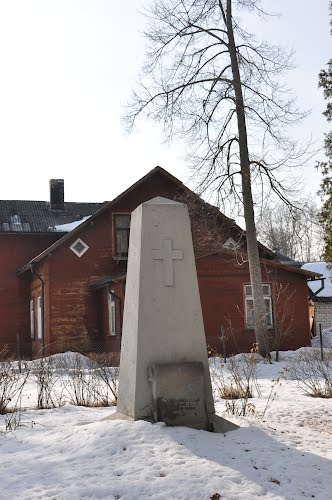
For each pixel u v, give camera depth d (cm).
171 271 744
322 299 3550
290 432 751
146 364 712
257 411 905
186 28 2084
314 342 2983
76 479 525
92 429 666
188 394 697
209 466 558
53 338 2639
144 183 2861
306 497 500
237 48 2094
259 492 504
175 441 621
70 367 1797
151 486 505
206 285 2402
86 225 2759
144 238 746
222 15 2106
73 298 2694
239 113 2062
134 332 729
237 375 1286
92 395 1106
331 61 2372
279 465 577
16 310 3206
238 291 2425
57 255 2705
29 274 3216
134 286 750
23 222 3369
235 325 2402
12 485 516
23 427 770
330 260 2386
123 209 2812
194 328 738
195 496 489
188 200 2148
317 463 591
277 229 5688
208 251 2411
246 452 612
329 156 2353
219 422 711
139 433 637
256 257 2066
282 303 2441
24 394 1189
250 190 2064
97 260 2752
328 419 851
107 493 493
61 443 644
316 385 1257
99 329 2702
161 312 731
